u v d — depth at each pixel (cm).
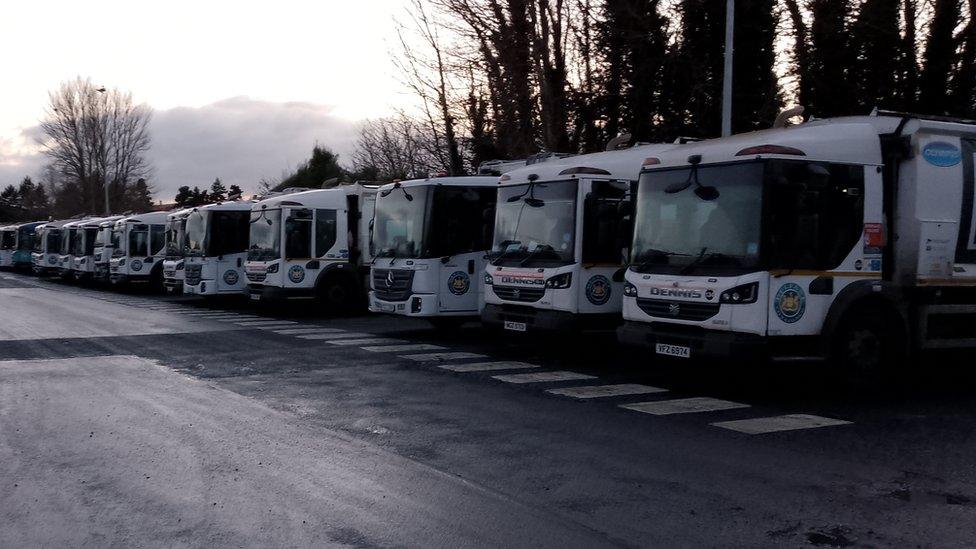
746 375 1220
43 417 887
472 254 1593
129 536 531
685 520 573
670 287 1032
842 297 999
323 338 1662
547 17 2411
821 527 562
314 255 2130
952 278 1083
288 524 555
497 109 2506
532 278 1310
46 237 4472
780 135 1003
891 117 1081
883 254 1068
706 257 1003
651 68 2414
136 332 1756
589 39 2444
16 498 606
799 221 974
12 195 12569
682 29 2488
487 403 991
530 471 691
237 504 596
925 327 1073
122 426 845
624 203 1295
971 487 658
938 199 1071
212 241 2416
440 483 654
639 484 657
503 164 1756
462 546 518
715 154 1016
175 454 732
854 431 852
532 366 1302
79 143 6788
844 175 1008
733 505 607
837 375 1015
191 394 1032
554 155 1573
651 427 864
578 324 1261
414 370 1248
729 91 1847
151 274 3241
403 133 3053
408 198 1595
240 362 1318
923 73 2316
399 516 573
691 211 1035
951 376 1243
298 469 689
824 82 2381
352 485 645
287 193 2359
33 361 1312
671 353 1028
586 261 1265
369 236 2161
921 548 527
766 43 2466
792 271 969
